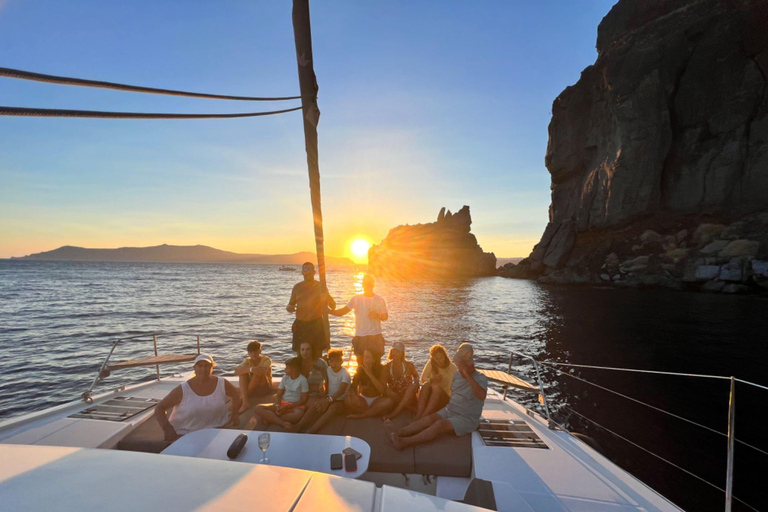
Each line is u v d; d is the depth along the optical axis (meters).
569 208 75.88
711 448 9.65
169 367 14.89
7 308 32.72
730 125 53.62
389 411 5.18
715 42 54.78
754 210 51.66
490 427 4.94
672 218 57.75
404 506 1.18
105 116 1.54
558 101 76.50
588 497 3.55
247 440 3.65
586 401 12.91
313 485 1.22
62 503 0.99
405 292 59.03
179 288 60.72
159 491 1.09
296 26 3.17
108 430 4.38
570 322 29.97
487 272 122.75
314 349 5.98
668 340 23.50
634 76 59.88
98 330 23.00
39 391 12.12
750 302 39.69
